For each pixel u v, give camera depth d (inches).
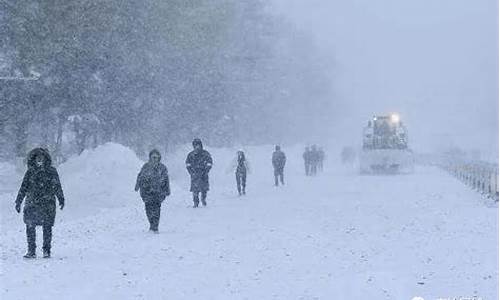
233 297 690.2
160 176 1222.3
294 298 682.2
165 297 695.1
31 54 2790.4
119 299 687.7
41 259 932.6
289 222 1330.0
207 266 869.2
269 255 945.5
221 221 1380.4
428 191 2140.7
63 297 696.4
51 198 941.8
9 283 767.7
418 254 922.1
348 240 1071.0
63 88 2952.8
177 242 1088.8
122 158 1952.5
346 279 772.0
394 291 703.1
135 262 904.3
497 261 852.6
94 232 1221.1
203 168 1710.1
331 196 1967.3
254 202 1811.0
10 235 1192.8
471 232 1120.8
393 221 1306.6
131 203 1764.3
